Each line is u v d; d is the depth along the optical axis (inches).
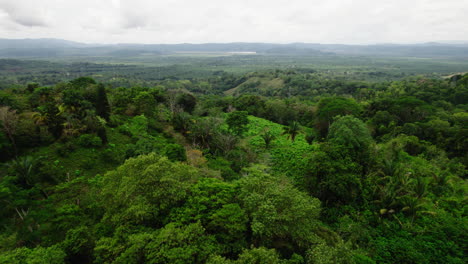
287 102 3444.9
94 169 1201.4
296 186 1207.6
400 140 1743.4
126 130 1616.6
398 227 944.3
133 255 557.9
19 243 693.9
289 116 2947.8
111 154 1328.7
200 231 615.2
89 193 933.8
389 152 1510.8
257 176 883.4
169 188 721.0
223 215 664.4
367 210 1032.2
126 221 666.2
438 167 1455.5
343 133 1409.9
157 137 1726.1
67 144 1250.0
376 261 800.3
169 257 534.6
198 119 2028.8
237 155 1553.9
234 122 1943.9
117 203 706.2
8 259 556.4
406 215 999.6
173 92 2913.4
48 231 739.4
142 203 676.1
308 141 1855.3
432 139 1913.1
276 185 799.7
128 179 732.0
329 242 746.2
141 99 2082.9
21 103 1533.0
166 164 794.8
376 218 985.5
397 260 801.6
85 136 1314.0
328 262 567.5
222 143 1653.5
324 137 2151.8
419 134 1982.0
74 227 735.7
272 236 672.4
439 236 887.1
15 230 765.9
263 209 667.4
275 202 700.0
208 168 1219.2
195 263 568.4
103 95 1632.6
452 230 903.1
